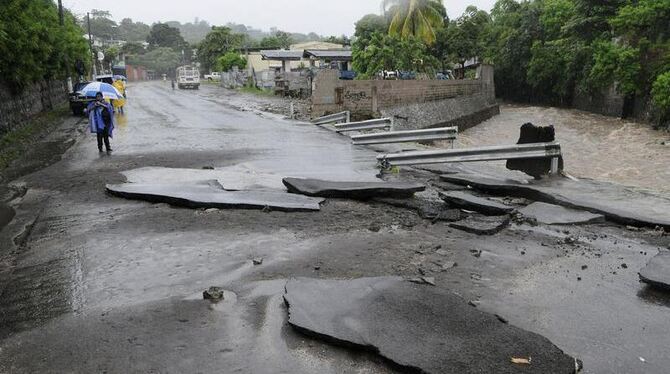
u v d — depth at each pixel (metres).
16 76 17.28
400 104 24.41
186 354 3.45
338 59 47.97
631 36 29.25
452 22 48.28
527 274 4.80
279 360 3.36
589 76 32.06
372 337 3.48
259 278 4.73
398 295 4.12
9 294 4.59
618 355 3.41
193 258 5.30
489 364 3.17
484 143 25.14
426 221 6.57
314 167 10.73
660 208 6.89
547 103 44.22
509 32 45.06
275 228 6.29
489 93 38.25
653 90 25.27
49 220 6.99
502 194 8.12
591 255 5.32
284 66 57.66
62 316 4.08
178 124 20.70
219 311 4.06
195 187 8.30
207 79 89.06
